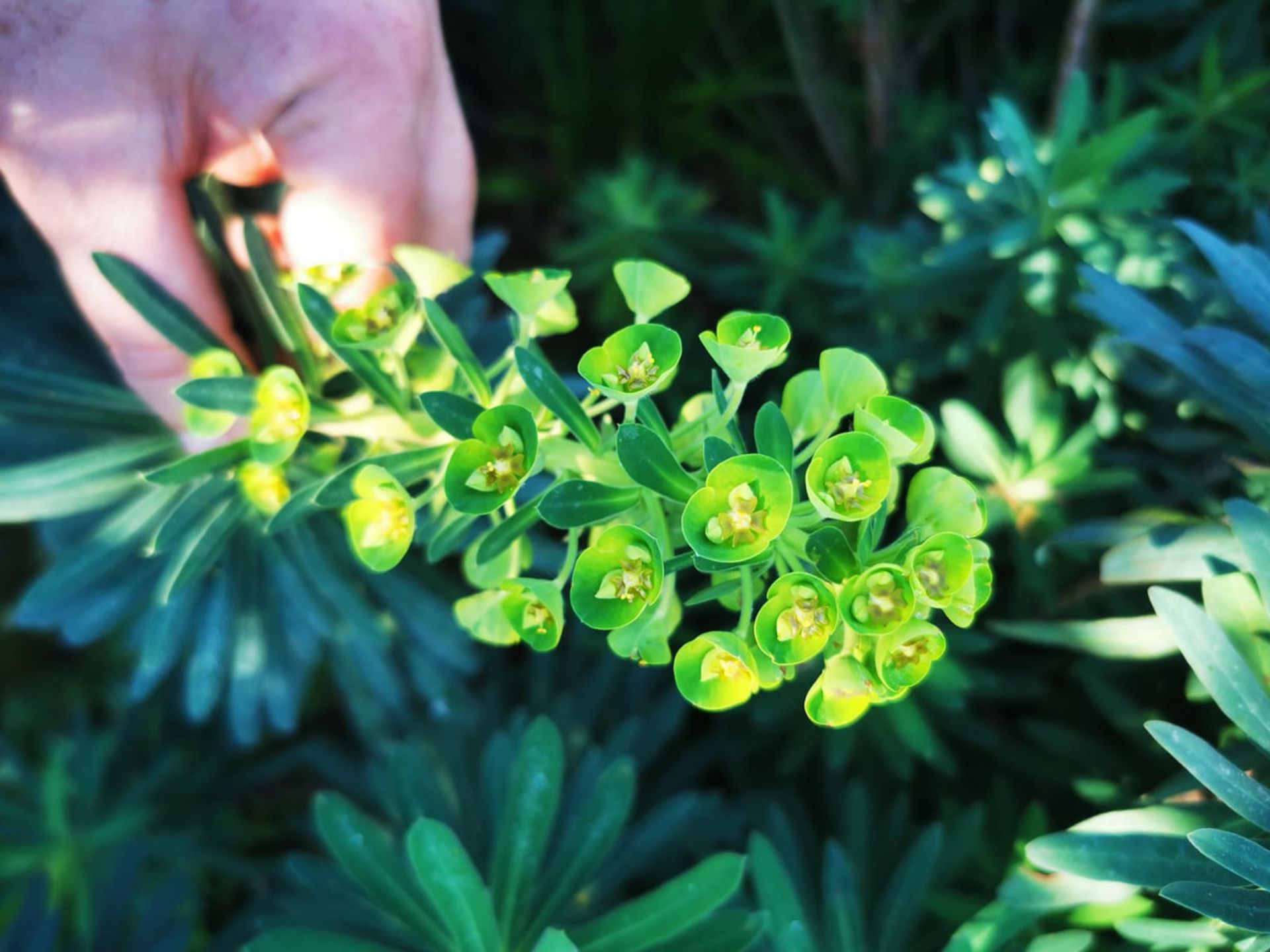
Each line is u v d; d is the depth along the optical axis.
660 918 0.23
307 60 0.25
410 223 0.28
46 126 0.24
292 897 0.29
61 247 0.26
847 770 0.34
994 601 0.33
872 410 0.18
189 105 0.25
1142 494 0.30
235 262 0.28
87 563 0.29
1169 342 0.24
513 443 0.18
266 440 0.22
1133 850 0.21
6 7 0.24
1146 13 0.37
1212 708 0.27
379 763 0.33
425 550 0.31
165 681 0.41
